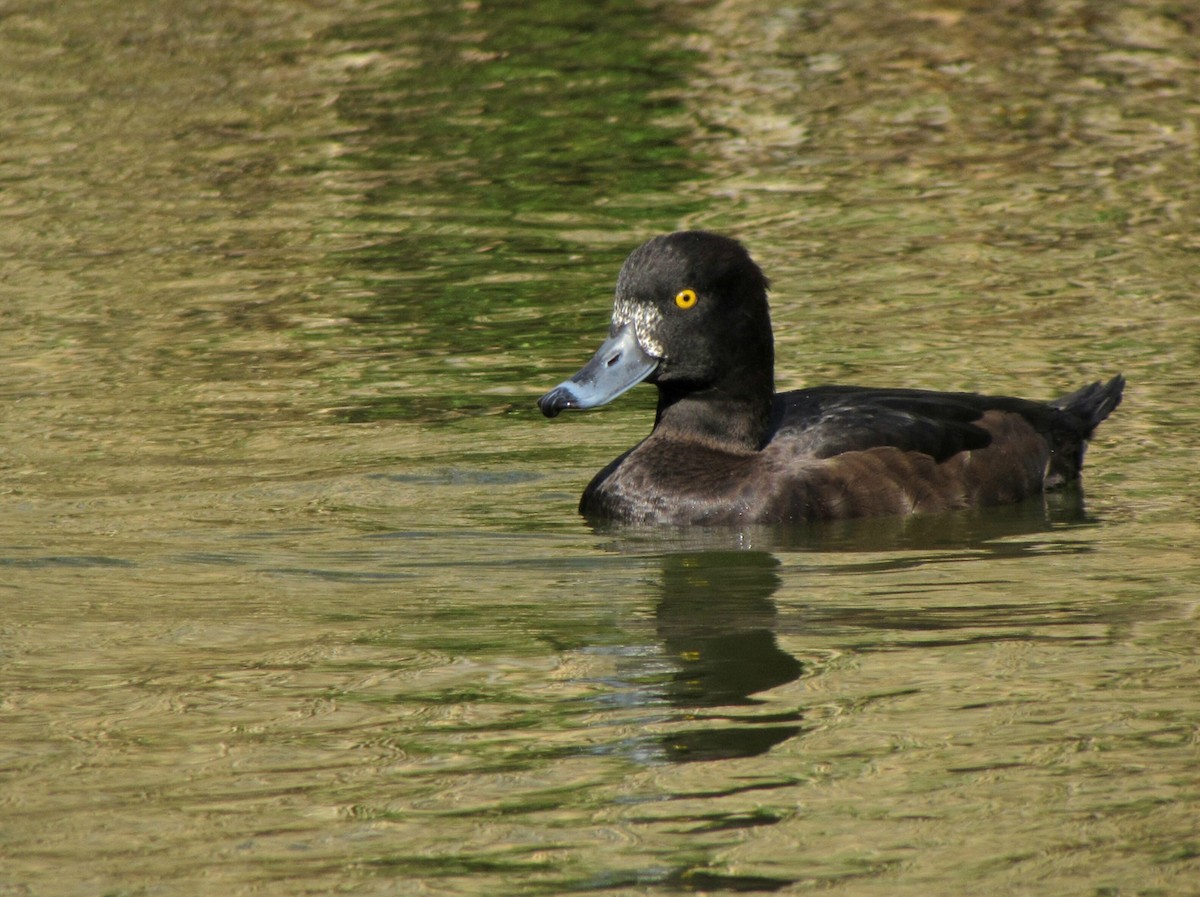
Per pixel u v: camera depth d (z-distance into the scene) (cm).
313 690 851
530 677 863
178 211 1931
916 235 1789
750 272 1159
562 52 2548
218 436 1306
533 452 1279
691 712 814
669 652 893
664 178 2011
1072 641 895
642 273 1148
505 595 994
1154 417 1302
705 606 967
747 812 714
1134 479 1189
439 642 917
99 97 2373
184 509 1157
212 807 728
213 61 2538
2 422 1336
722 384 1159
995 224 1819
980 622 927
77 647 914
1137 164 2006
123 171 2078
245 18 2758
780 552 1065
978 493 1149
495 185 2003
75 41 2656
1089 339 1475
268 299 1647
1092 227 1798
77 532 1110
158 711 827
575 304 1608
